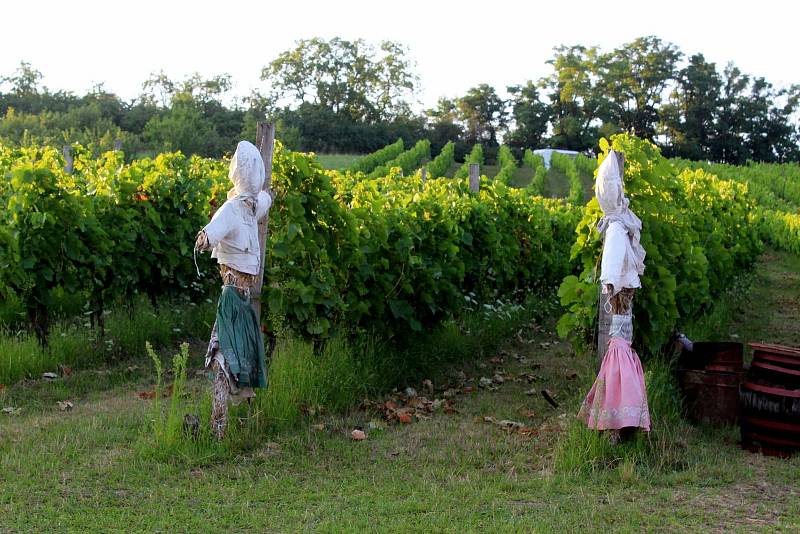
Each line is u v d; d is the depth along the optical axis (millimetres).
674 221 8531
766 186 53938
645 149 8016
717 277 12219
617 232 6207
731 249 13688
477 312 11375
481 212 12141
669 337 8078
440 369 9102
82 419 6645
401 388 8328
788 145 96188
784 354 6262
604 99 98312
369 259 8734
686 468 5867
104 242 9328
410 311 8922
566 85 98938
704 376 6934
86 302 10336
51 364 8344
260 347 6172
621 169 6359
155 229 10594
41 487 5047
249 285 6125
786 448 6164
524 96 102688
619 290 6160
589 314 7641
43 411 7066
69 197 8906
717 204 14836
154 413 6512
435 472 5676
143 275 10422
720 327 11352
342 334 8234
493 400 7902
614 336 6219
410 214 9938
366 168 48500
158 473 5363
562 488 5383
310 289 7660
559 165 65688
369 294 8742
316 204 7812
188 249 10938
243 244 5992
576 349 8148
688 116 95562
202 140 58844
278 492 5176
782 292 17516
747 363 9383
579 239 7695
